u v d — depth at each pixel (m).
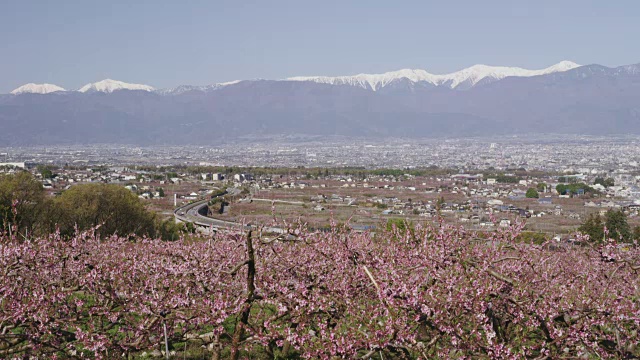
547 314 15.81
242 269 18.52
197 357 17.86
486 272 15.74
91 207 60.25
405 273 16.47
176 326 19.92
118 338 17.36
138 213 65.44
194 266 18.97
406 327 14.87
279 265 19.14
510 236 17.25
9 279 17.27
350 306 16.77
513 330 16.83
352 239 20.34
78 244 20.81
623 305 16.12
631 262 18.09
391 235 20.89
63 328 16.73
